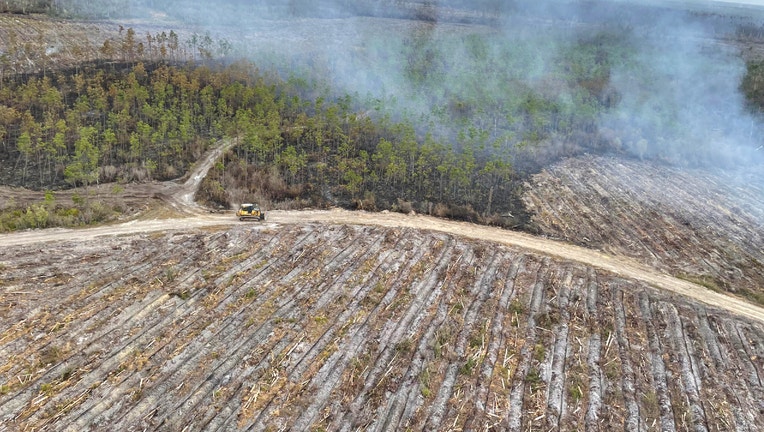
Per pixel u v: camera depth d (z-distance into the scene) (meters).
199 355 33.62
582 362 34.75
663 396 32.25
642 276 45.88
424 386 32.06
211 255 44.91
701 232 54.19
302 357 34.00
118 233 47.84
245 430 28.61
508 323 38.16
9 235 46.41
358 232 50.00
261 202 55.25
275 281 41.81
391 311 38.91
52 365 32.16
